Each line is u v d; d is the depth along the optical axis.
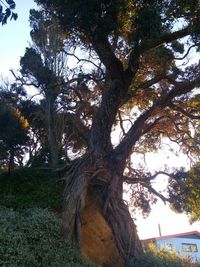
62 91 21.94
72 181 17.44
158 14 15.91
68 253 14.42
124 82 19.27
